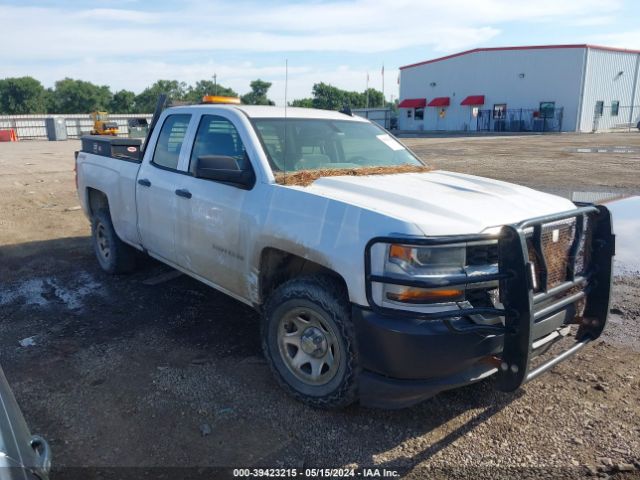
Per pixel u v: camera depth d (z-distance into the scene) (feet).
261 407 11.73
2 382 7.92
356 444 10.51
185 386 12.57
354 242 10.32
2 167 61.31
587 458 10.03
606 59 156.25
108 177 19.11
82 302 17.97
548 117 157.69
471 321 9.87
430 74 180.86
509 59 161.07
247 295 13.28
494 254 10.30
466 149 83.15
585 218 11.42
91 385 12.64
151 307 17.44
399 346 9.72
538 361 13.06
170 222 15.66
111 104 316.81
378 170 14.17
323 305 10.85
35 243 25.86
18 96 300.81
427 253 9.71
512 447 10.37
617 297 17.92
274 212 12.05
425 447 10.40
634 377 12.76
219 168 12.76
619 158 63.16
